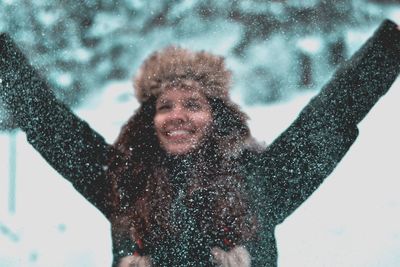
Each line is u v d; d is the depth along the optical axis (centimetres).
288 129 265
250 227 256
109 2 794
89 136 266
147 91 265
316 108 265
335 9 763
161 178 258
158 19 782
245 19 766
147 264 254
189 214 256
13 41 273
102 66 719
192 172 258
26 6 741
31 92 269
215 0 781
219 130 262
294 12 765
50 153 265
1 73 270
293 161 262
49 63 707
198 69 266
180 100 264
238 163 261
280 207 260
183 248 254
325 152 263
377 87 266
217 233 255
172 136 261
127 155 262
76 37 747
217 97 265
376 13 755
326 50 727
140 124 263
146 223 257
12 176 531
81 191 263
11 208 481
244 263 253
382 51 268
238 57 734
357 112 265
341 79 267
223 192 257
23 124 268
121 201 260
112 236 260
